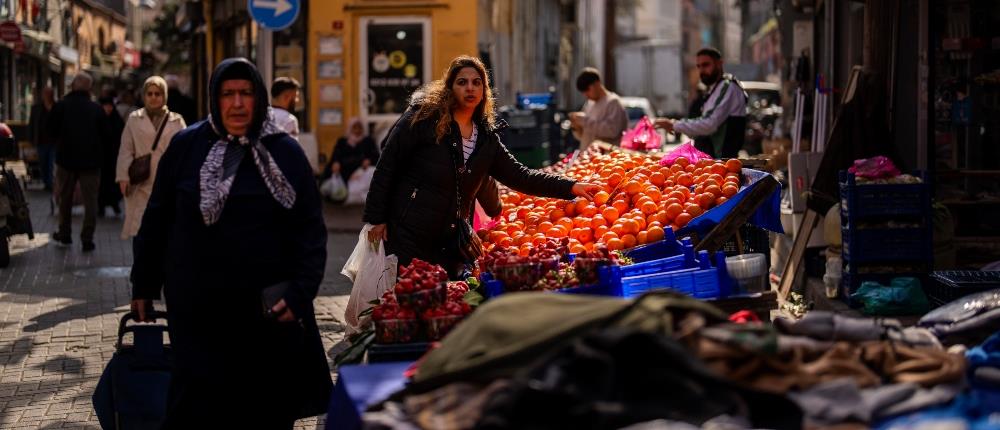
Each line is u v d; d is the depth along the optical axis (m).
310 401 5.84
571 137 29.80
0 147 14.06
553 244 6.97
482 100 8.24
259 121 5.51
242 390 5.62
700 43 101.00
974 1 11.36
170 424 5.55
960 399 3.98
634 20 86.00
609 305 4.24
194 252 5.47
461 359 4.25
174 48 59.78
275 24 16.70
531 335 4.20
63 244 16.52
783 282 11.18
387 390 4.48
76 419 7.54
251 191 5.45
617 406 3.71
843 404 3.92
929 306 8.86
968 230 11.17
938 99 11.38
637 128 12.57
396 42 23.56
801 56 19.44
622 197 8.18
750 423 3.84
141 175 12.73
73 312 11.24
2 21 39.41
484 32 28.88
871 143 10.91
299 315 5.43
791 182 11.91
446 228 8.18
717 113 12.34
